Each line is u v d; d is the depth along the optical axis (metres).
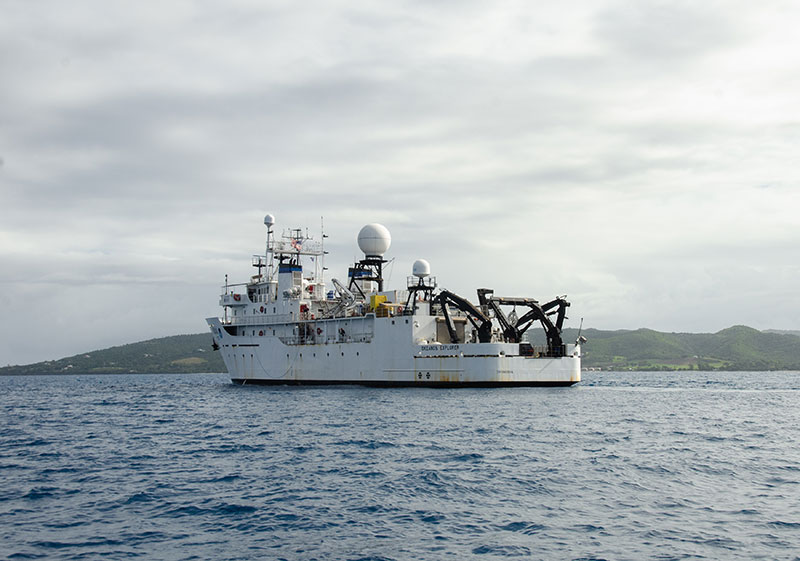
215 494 29.61
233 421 58.41
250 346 102.38
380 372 87.12
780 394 96.81
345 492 29.47
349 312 92.25
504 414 58.59
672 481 31.20
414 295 85.94
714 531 23.56
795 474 32.84
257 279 107.00
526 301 86.56
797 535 23.08
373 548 22.20
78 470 36.38
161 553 22.00
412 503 27.52
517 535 23.31
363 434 47.09
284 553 21.84
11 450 45.25
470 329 90.69
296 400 75.62
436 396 75.12
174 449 43.19
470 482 31.03
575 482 30.98
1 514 27.00
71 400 102.00
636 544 22.30
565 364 85.44
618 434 46.69
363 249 102.81
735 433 48.22
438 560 21.06
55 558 21.62
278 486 30.88
